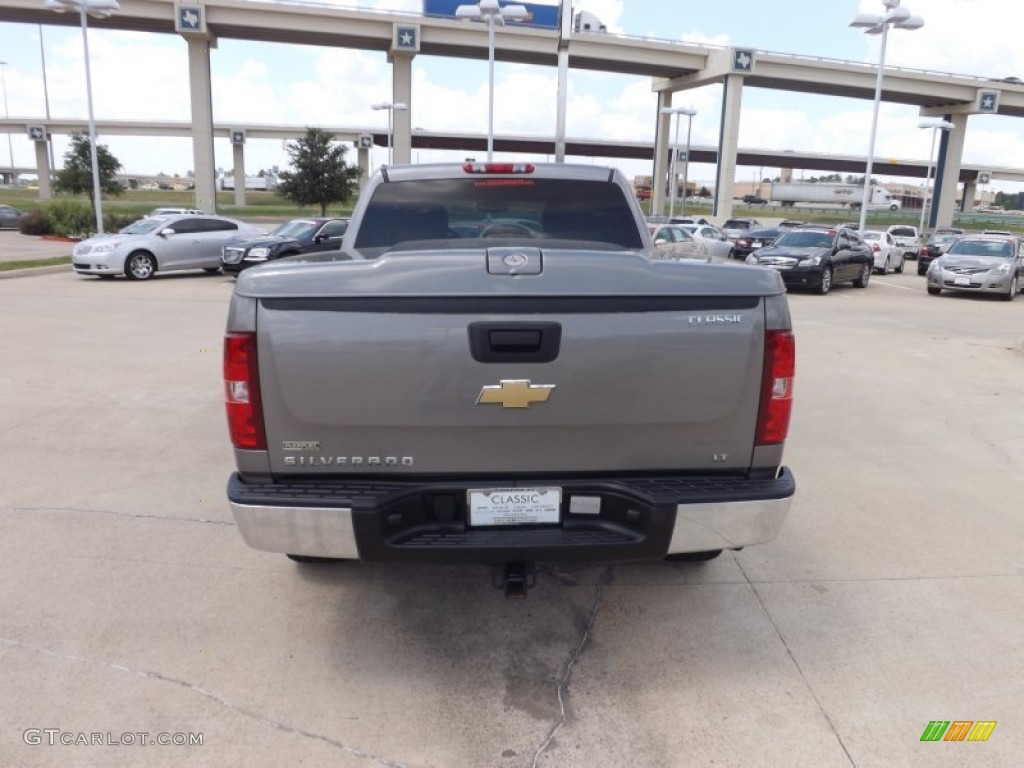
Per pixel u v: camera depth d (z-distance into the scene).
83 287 17.03
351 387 2.81
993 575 4.18
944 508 5.12
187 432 6.48
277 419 2.85
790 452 6.26
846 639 3.55
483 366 2.80
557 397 2.84
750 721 2.97
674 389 2.88
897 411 7.55
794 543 4.57
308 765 2.71
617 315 2.81
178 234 19.47
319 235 18.92
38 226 36.59
